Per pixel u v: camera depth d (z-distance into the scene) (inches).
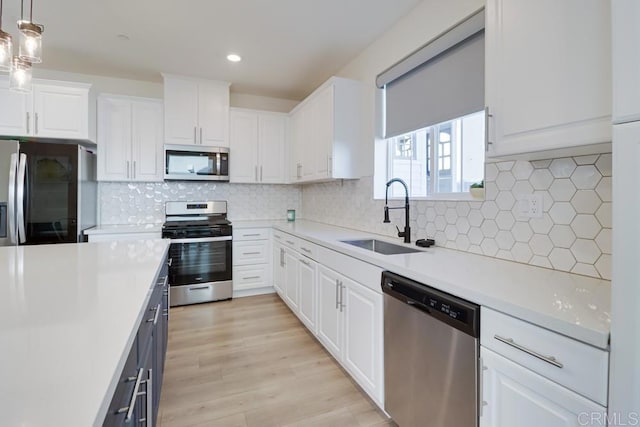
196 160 141.1
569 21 40.9
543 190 57.4
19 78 61.9
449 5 77.6
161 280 66.1
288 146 161.6
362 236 101.4
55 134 116.3
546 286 46.0
